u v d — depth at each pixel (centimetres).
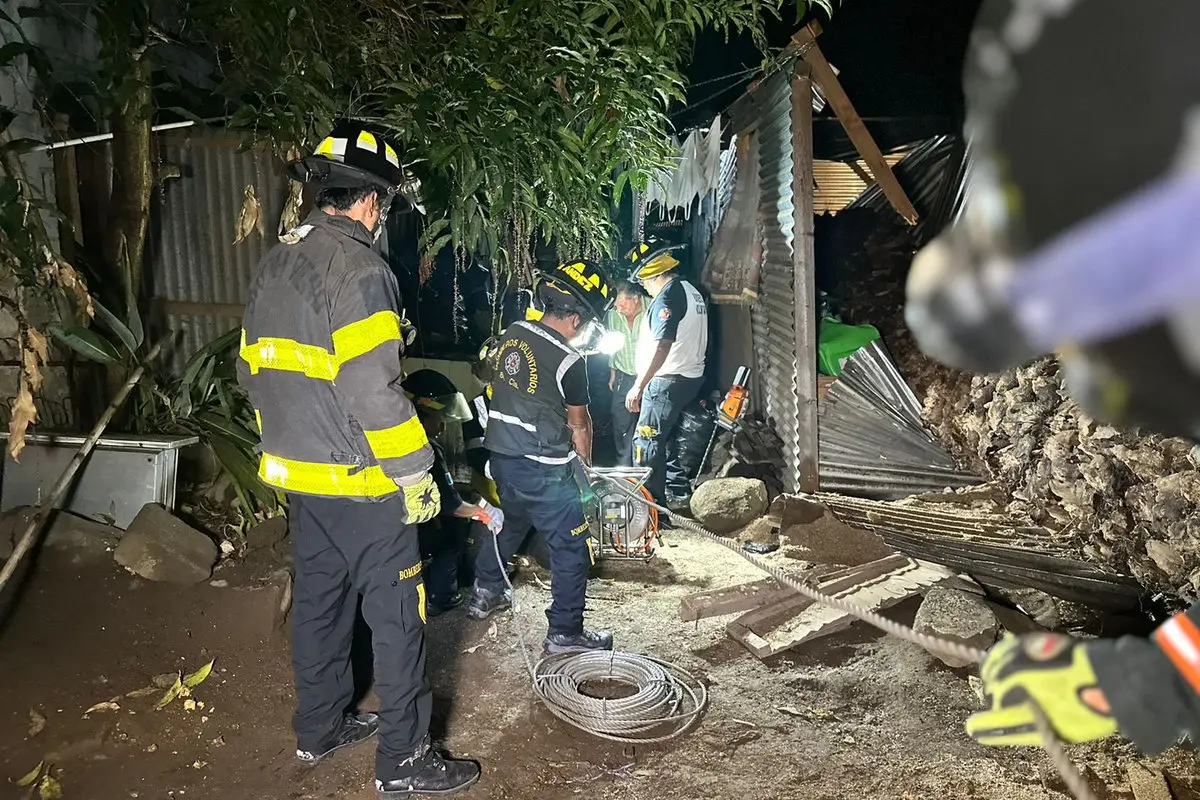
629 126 460
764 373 636
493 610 397
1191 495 363
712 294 755
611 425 688
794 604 389
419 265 593
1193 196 62
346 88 438
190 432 418
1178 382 71
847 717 315
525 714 315
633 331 630
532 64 410
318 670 273
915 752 292
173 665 319
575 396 350
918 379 573
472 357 601
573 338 358
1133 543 395
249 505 403
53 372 414
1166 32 61
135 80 373
